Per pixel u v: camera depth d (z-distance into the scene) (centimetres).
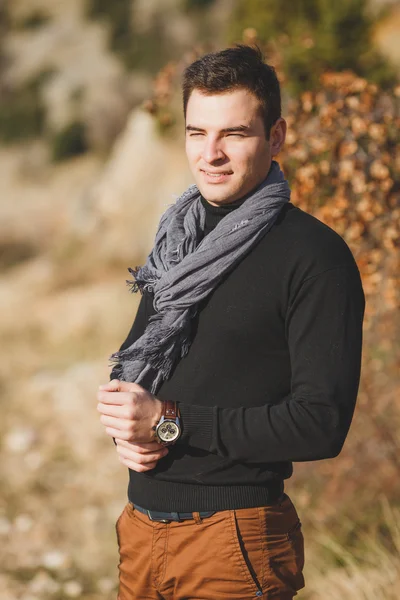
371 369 419
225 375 186
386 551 376
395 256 369
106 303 1038
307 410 174
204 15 2697
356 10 529
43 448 661
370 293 363
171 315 189
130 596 208
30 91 2623
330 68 454
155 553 197
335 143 348
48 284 1193
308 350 177
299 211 190
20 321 1041
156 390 194
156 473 193
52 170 2320
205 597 192
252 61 184
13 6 3073
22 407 746
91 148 2391
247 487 188
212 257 184
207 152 185
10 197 2172
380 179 350
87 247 1270
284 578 192
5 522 531
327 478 449
